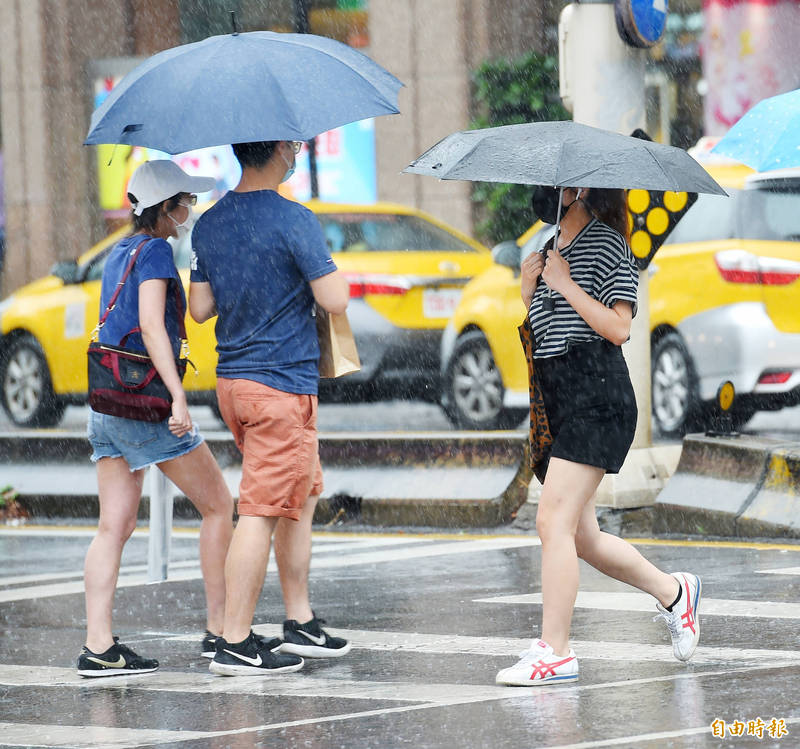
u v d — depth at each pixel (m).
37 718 16.42
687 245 37.91
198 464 18.91
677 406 38.00
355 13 72.12
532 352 17.19
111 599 18.81
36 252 76.12
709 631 19.59
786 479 27.81
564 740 14.23
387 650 19.42
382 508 31.98
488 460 31.33
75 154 75.88
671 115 69.31
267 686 17.50
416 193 69.50
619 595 22.69
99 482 19.00
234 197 18.36
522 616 21.48
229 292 18.20
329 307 18.12
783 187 36.81
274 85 17.72
